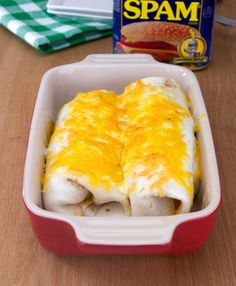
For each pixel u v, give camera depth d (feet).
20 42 2.17
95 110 1.62
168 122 1.53
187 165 1.43
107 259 1.43
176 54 1.96
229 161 1.68
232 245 1.46
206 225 1.32
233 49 2.11
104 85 1.82
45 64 2.06
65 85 1.80
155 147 1.45
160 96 1.63
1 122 1.83
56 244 1.38
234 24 2.16
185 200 1.37
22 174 1.65
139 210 1.41
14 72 2.03
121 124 1.60
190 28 1.90
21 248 1.46
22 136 1.78
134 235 1.26
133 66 1.79
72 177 1.42
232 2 2.35
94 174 1.43
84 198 1.48
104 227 1.27
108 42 2.17
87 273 1.40
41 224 1.33
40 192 1.45
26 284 1.38
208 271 1.40
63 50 2.13
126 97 1.68
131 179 1.42
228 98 1.91
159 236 1.25
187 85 1.76
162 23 1.90
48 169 1.48
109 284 1.38
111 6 2.21
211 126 1.80
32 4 2.31
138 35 1.93
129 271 1.40
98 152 1.48
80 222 1.28
